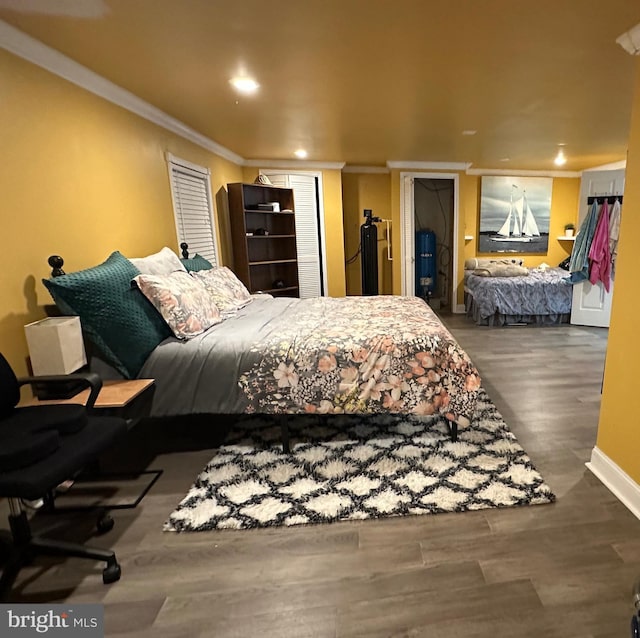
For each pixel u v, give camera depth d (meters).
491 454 2.27
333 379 2.20
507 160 5.51
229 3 1.62
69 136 2.22
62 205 2.17
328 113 3.17
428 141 4.26
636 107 1.75
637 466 1.82
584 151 4.89
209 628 1.34
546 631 1.29
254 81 2.47
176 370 2.22
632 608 1.35
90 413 1.72
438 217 6.66
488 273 5.75
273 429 2.66
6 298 1.83
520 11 1.71
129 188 2.80
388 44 2.01
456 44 2.02
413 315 2.78
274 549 1.67
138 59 2.14
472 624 1.32
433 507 1.86
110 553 1.54
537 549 1.61
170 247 3.40
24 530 1.57
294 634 1.31
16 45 1.84
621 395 1.90
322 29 1.85
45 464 1.34
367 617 1.36
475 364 3.86
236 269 4.83
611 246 4.81
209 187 4.14
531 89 2.69
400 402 2.20
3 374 1.60
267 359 2.21
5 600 1.46
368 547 1.66
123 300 2.16
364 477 2.10
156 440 2.58
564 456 2.26
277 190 5.26
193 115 3.19
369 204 6.19
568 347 4.33
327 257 5.70
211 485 2.07
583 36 1.95
